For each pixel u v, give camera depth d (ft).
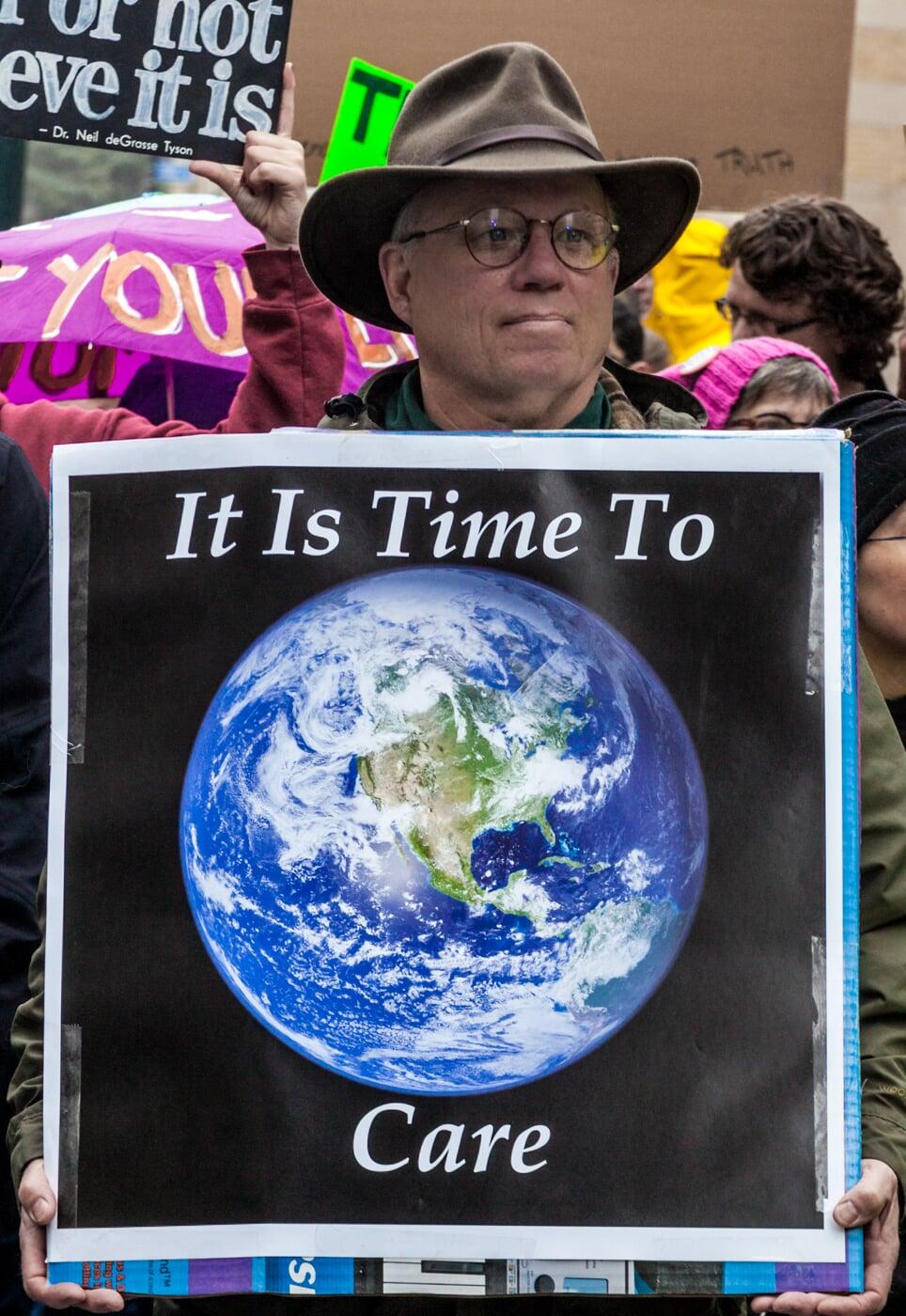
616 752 25.12
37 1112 26.63
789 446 25.43
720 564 25.32
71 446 25.76
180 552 25.54
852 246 50.11
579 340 28.30
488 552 25.46
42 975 27.22
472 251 28.02
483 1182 24.40
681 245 66.28
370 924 24.86
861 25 64.69
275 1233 24.39
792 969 24.77
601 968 24.79
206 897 25.07
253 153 41.86
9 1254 36.19
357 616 25.41
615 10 58.90
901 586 31.76
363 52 57.82
